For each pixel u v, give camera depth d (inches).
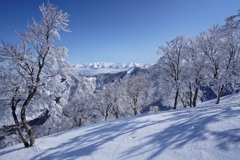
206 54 890.1
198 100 1443.2
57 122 1314.0
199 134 323.6
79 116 1435.8
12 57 476.4
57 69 541.0
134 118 565.9
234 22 468.4
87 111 1443.2
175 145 308.3
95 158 331.9
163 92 1079.6
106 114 1467.8
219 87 851.4
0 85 486.3
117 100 1445.6
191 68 950.4
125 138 387.2
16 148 511.2
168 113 546.6
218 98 853.8
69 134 521.0
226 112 410.9
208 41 879.7
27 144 486.9
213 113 425.1
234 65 791.1
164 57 987.3
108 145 371.2
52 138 516.4
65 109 1432.1
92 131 495.5
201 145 288.5
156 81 1128.8
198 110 512.1
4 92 483.8
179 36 960.9
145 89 1446.9
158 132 377.4
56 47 526.9
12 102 493.7
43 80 512.1
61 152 389.4
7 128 593.3
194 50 941.8
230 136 289.7
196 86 922.1
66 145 423.8
